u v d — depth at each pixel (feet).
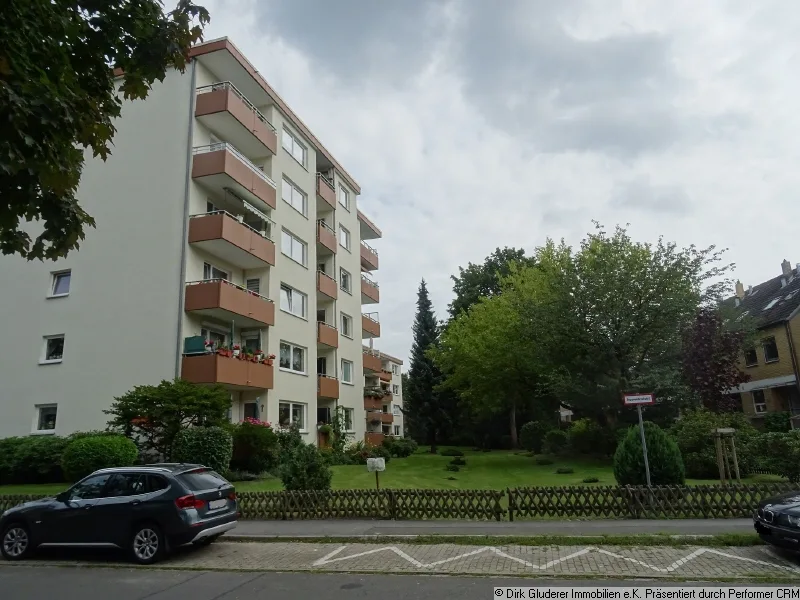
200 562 29.99
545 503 38.47
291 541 34.68
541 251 96.78
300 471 43.47
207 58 73.36
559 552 29.76
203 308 65.05
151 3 25.09
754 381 112.06
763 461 48.78
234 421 73.97
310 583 25.35
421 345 160.66
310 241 94.68
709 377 61.05
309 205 95.66
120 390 65.72
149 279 67.41
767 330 106.83
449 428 152.87
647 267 76.38
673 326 74.08
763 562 26.99
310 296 92.68
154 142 71.46
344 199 117.70
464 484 60.03
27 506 32.48
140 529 30.25
